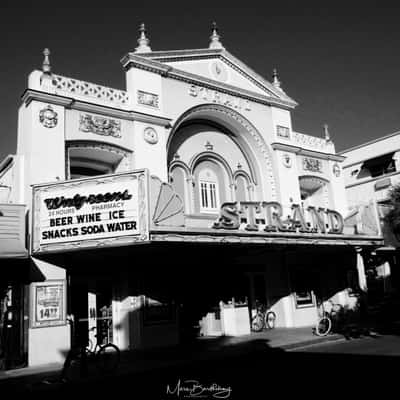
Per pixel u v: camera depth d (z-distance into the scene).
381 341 14.91
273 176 21.86
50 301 13.66
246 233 15.23
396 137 32.28
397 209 23.11
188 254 17.22
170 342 16.48
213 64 20.83
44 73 15.19
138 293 16.16
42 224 13.62
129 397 8.97
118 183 13.37
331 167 24.81
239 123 21.30
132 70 17.70
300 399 7.84
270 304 21.48
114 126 16.62
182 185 19.83
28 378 11.16
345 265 23.28
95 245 13.16
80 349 11.25
